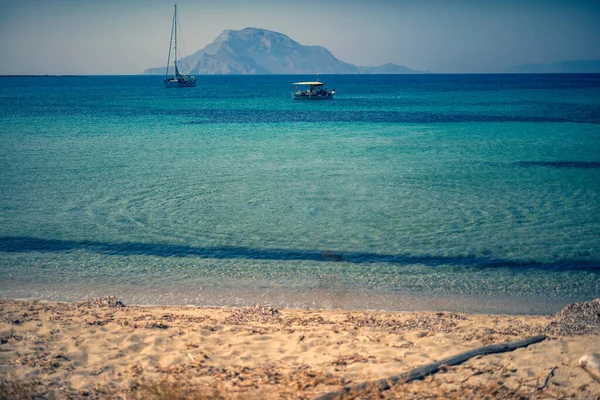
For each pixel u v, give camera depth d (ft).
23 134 134.72
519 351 22.77
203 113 214.69
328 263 43.24
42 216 57.36
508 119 183.62
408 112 219.41
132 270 41.50
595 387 18.89
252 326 27.48
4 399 17.95
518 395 18.26
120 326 27.07
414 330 26.73
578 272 41.32
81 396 18.67
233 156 100.68
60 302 33.96
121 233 51.39
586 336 24.90
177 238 49.96
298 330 26.68
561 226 53.88
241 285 38.27
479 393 18.34
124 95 381.60
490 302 35.19
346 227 53.62
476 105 260.21
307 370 20.58
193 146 114.73
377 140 127.34
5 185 72.84
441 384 19.15
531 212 59.62
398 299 35.55
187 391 18.17
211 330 26.61
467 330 26.58
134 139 126.21
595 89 446.60
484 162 95.25
